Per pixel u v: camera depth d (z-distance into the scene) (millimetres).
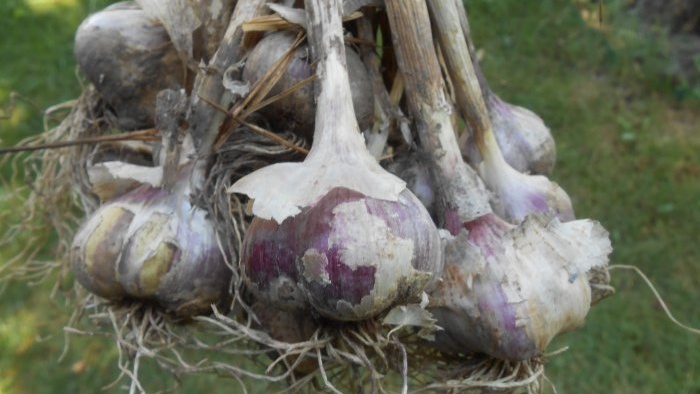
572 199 1001
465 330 470
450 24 496
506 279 463
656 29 1234
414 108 485
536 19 1229
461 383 472
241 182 446
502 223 476
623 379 824
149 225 470
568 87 1145
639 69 1185
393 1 481
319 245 434
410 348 497
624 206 997
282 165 451
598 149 1062
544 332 465
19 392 802
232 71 479
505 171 499
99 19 514
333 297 436
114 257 471
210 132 479
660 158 1055
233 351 472
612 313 878
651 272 927
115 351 832
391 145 504
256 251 447
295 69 476
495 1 1242
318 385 488
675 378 826
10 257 856
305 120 479
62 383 809
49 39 1122
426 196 489
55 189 568
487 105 520
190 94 508
